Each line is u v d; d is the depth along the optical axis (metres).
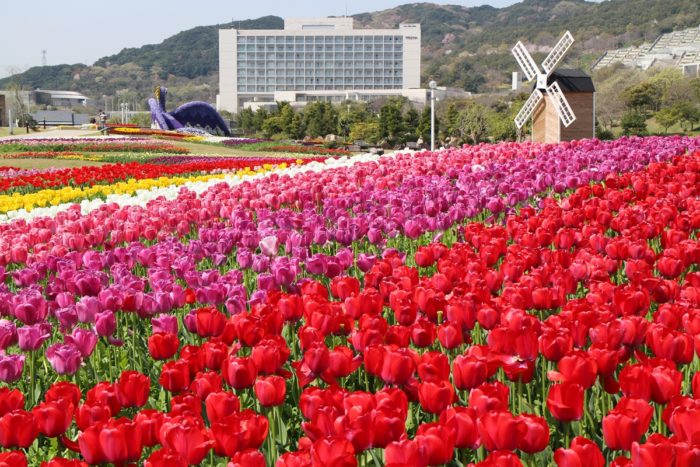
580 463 2.91
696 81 92.06
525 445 3.14
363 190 11.58
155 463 2.98
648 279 5.39
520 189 10.48
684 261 6.19
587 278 6.13
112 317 5.18
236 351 4.79
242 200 11.60
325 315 4.75
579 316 4.52
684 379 4.75
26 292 5.84
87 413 3.55
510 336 4.03
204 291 5.85
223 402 3.54
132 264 7.73
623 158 14.73
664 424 3.88
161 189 16.11
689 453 2.83
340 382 4.71
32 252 9.28
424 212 9.81
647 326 4.36
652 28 199.88
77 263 7.95
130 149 49.31
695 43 157.00
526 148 18.36
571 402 3.44
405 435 3.26
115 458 3.28
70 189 17.94
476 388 3.58
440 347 5.18
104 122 89.31
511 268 6.01
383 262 6.26
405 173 14.90
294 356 5.27
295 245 7.70
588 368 3.78
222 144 61.75
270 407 3.91
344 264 6.77
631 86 94.06
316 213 10.55
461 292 5.36
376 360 3.96
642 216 8.47
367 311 5.15
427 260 6.91
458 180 13.32
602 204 9.27
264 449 4.01
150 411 3.50
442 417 3.30
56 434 3.64
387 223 8.84
